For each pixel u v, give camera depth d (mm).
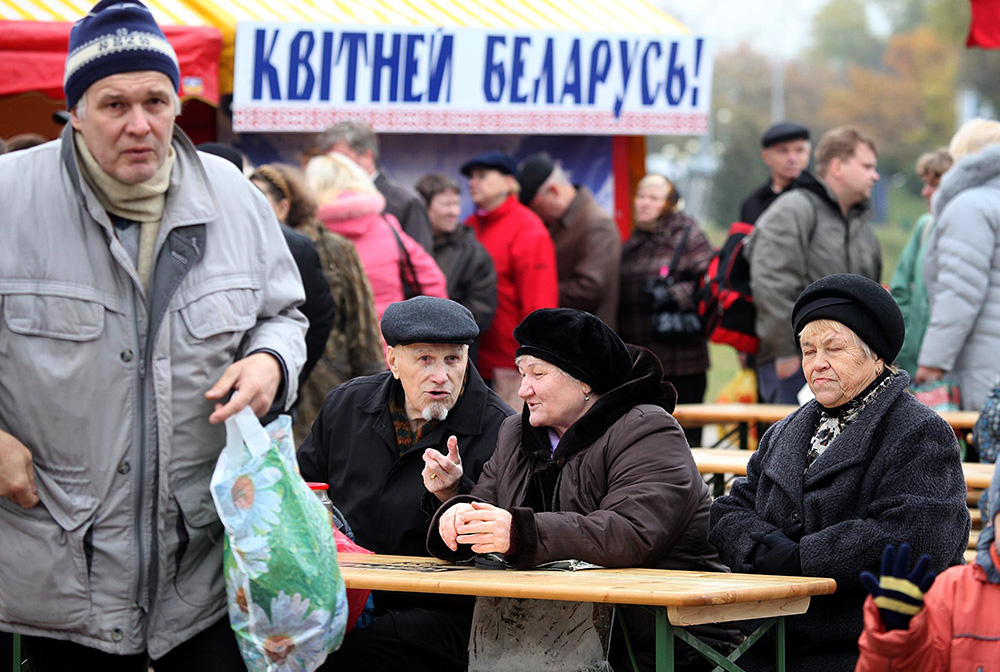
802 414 8250
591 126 18234
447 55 17484
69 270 6188
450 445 8336
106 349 6223
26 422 6227
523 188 17953
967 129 14836
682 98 18547
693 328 17391
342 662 8328
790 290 15766
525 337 8211
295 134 18328
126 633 6305
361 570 7441
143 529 6297
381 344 13445
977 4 18438
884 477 7652
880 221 111375
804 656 7812
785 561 7582
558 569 7535
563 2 19312
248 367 6312
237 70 16500
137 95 6031
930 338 14211
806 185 15977
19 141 13516
